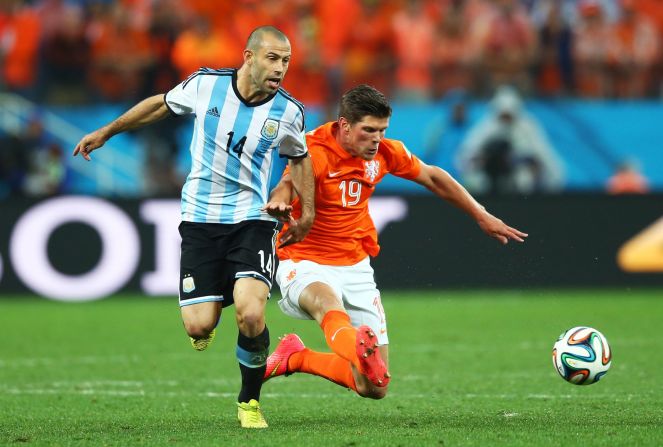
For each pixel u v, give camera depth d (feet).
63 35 204.74
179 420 75.36
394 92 207.92
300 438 64.34
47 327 145.79
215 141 70.54
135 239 178.60
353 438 64.18
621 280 183.01
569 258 181.78
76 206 178.50
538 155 199.82
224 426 71.51
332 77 207.31
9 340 132.77
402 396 88.38
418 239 179.93
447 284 180.55
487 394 89.04
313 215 71.20
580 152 200.75
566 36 210.79
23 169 197.06
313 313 71.15
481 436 64.64
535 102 199.93
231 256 70.49
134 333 139.44
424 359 113.60
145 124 72.79
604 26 213.87
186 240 71.67
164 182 199.00
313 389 93.30
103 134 72.43
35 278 178.40
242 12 209.77
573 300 171.94
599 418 73.72
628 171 200.23
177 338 134.72
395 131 199.31
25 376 103.35
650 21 218.18
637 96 210.79
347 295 74.28
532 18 213.66
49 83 205.46
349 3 208.33
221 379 100.83
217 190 71.10
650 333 133.59
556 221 181.37
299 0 210.79
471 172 199.00
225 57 208.13
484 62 209.46
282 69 68.64
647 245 183.11
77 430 70.18
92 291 178.09
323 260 74.38
